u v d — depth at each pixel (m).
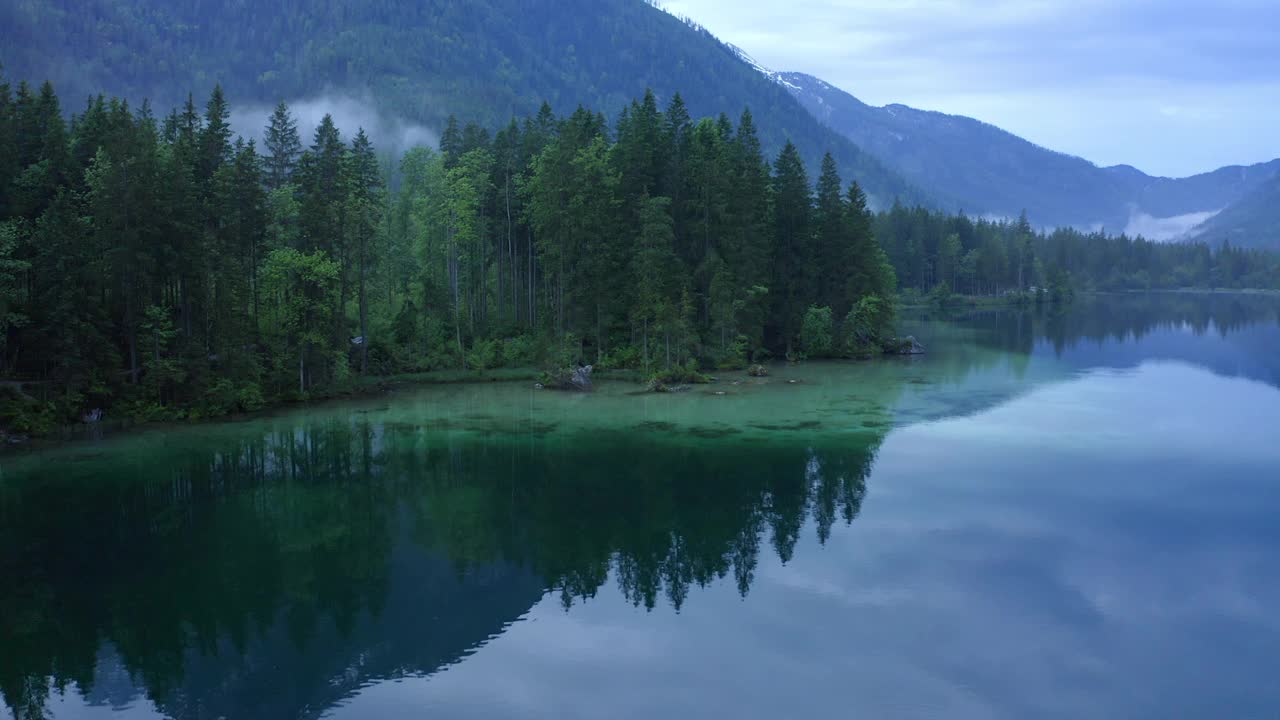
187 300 66.00
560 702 24.44
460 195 90.50
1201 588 31.70
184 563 35.31
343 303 77.06
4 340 58.22
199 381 65.00
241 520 40.84
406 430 61.16
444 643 28.08
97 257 61.03
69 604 31.27
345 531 39.19
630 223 92.31
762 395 76.12
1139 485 45.25
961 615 29.64
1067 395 74.56
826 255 107.69
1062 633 28.23
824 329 102.94
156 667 26.69
